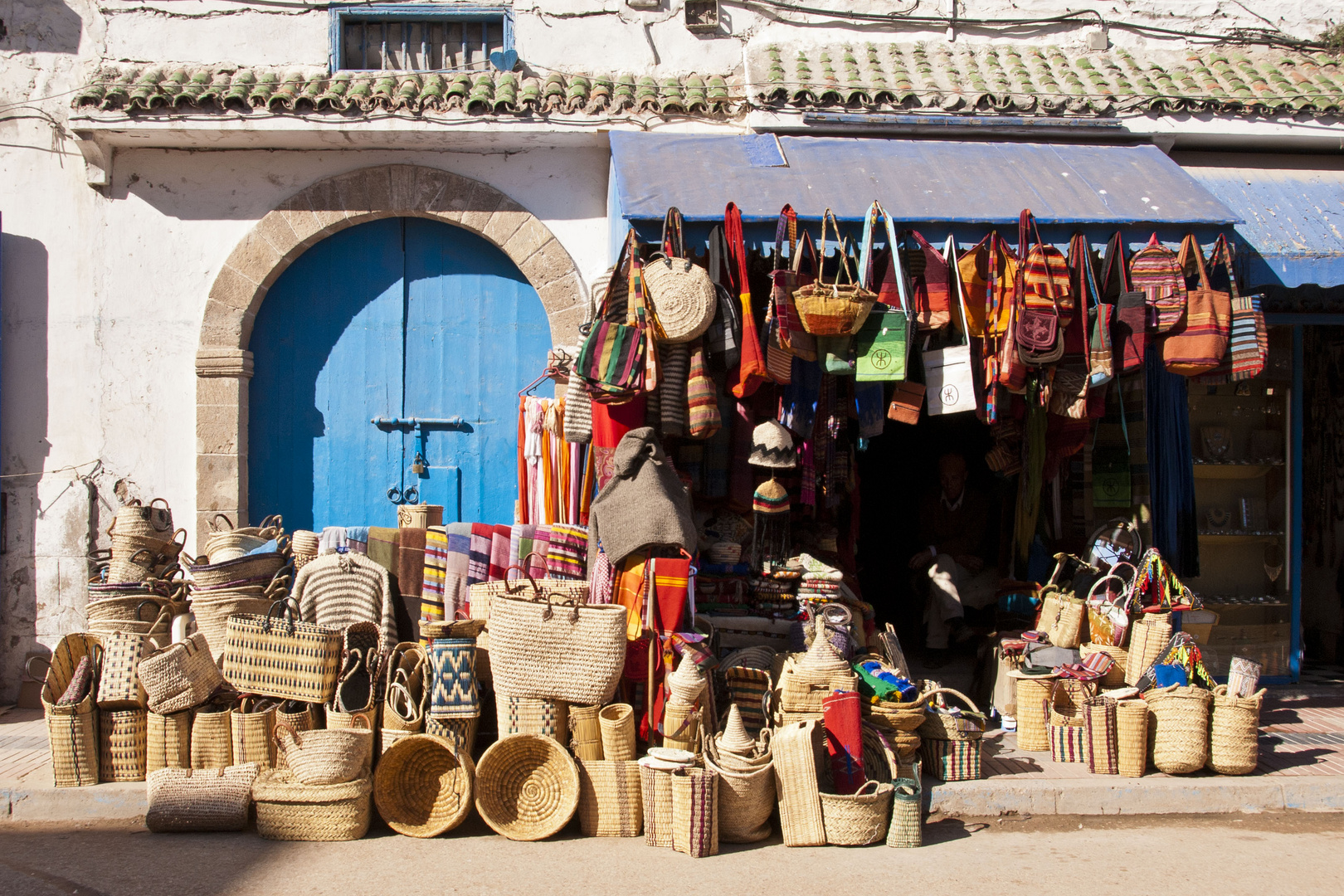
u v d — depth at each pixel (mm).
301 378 7047
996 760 5371
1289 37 7707
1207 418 7379
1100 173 6273
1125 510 6723
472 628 5090
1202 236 5703
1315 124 6859
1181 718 5102
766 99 6730
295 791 4395
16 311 6762
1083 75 7238
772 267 5859
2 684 6672
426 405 7082
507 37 7113
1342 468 8094
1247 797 5012
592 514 5176
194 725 4789
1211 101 6762
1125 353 5492
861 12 7453
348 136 6629
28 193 6789
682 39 7242
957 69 7230
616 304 5340
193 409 6824
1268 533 7430
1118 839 4586
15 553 6707
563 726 4680
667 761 4445
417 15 7043
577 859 4227
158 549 5727
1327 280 6086
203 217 6848
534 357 7094
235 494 6766
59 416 6770
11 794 4715
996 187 6004
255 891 3818
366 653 5188
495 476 7086
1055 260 5398
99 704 4848
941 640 7164
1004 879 4055
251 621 4824
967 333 5453
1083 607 5914
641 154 6215
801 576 5867
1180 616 5984
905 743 4832
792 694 4832
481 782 4473
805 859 4266
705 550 5812
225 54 6953
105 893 3805
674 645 4859
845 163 6285
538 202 6945
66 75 6840
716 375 5773
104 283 6793
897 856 4324
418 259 7090
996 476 7562
